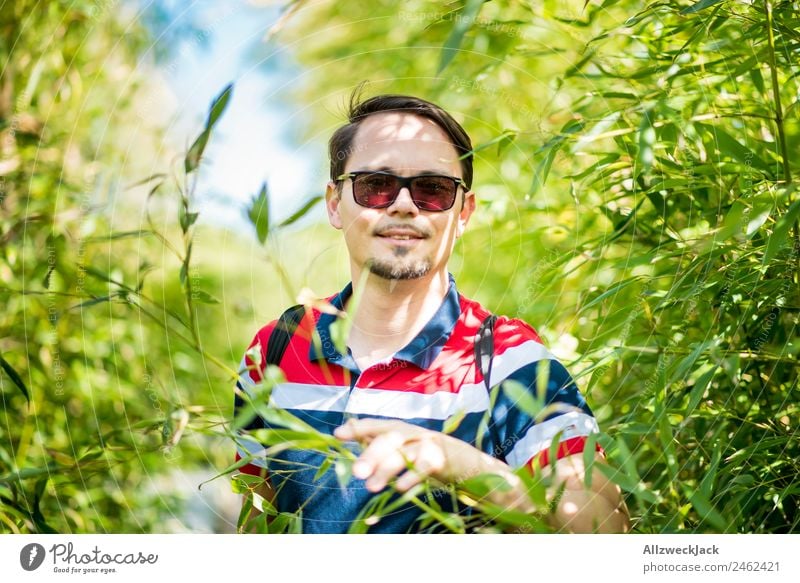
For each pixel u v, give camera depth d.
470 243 2.89
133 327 2.53
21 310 2.31
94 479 2.21
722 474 1.72
